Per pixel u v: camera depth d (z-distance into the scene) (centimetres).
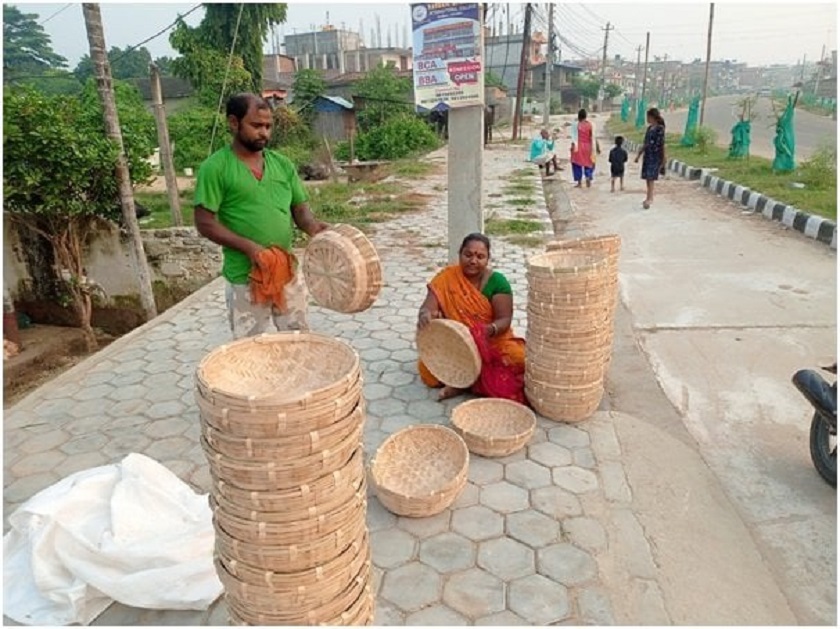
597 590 261
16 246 828
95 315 884
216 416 169
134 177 787
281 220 346
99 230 851
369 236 965
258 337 208
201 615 252
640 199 1221
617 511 311
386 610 251
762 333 536
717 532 300
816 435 342
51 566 252
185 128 1859
